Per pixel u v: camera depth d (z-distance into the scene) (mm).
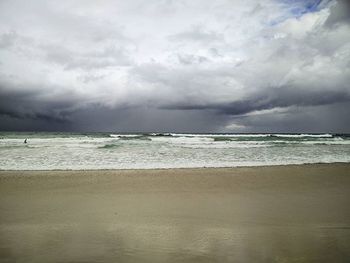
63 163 14188
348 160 16266
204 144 27438
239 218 6367
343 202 7766
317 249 4688
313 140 37531
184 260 4309
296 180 10633
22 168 12719
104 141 31469
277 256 4434
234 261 4273
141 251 4637
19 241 5043
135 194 8539
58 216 6496
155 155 17641
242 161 15422
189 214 6656
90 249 4711
